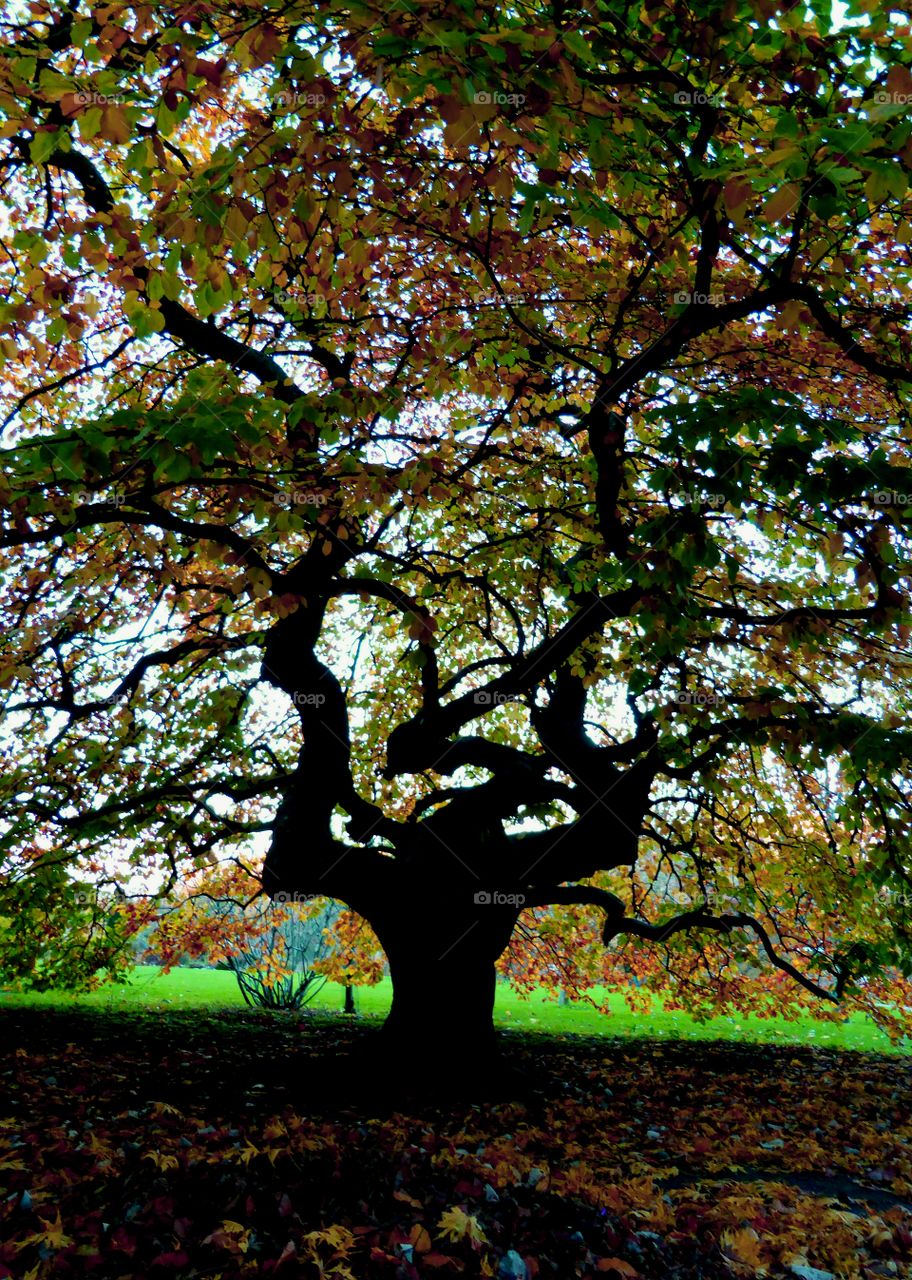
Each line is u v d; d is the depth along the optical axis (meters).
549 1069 10.28
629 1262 3.72
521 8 4.09
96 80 3.25
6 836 9.46
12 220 6.97
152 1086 7.33
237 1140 4.96
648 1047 13.38
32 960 12.27
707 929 12.89
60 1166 4.26
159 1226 3.45
